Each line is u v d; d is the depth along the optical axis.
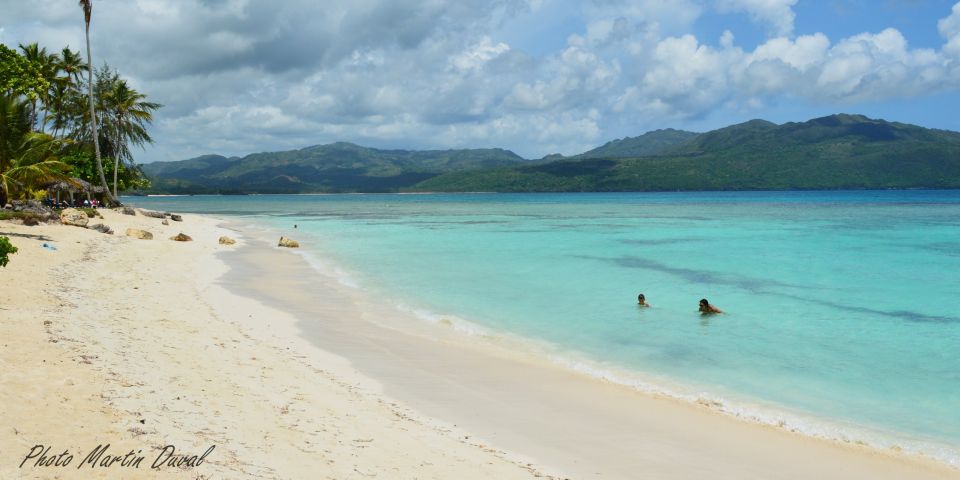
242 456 7.18
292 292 22.09
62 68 60.59
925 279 26.36
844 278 26.72
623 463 8.73
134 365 10.38
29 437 6.73
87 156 63.81
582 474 8.25
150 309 16.27
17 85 32.34
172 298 18.55
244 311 17.94
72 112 63.06
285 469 7.00
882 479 8.52
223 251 34.62
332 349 14.34
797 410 11.12
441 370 13.09
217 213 98.62
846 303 21.14
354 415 9.69
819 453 9.33
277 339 14.77
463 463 8.14
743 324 17.92
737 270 29.11
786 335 16.66
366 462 7.65
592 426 10.17
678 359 14.33
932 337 16.44
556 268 29.66
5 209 37.78
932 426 10.45
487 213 95.19
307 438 8.23
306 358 13.22
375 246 40.22
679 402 11.47
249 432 8.09
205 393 9.51
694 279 26.39
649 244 41.75
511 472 8.05
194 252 32.91
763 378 12.94
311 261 31.55
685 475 8.41
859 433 10.12
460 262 31.66
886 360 14.31
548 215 86.50
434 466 7.88
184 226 52.78
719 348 15.31
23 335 11.10
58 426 7.16
